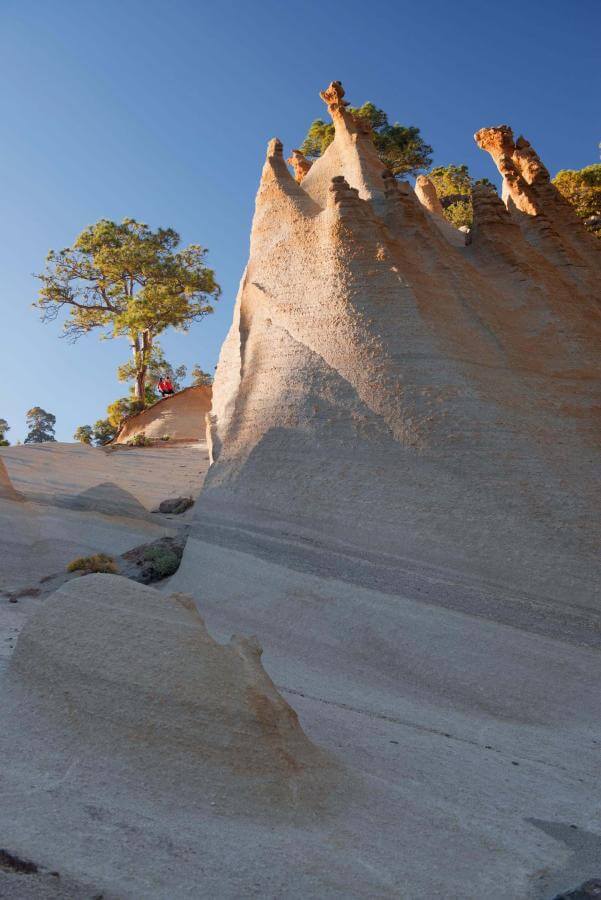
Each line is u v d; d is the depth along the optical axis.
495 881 6.84
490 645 14.00
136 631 9.20
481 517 16.02
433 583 15.42
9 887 5.67
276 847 6.91
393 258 20.69
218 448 23.94
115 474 33.62
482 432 17.30
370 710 11.93
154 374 62.53
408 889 6.52
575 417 18.70
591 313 22.16
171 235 61.72
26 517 24.53
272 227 24.11
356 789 8.33
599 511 15.84
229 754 8.00
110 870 6.10
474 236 24.52
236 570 17.72
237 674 8.73
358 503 17.27
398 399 18.31
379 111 55.53
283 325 21.62
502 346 19.86
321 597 15.95
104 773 7.77
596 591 14.60
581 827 8.30
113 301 63.50
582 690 12.95
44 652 9.47
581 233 26.39
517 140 29.14
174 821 7.14
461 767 9.78
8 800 6.96
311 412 19.33
